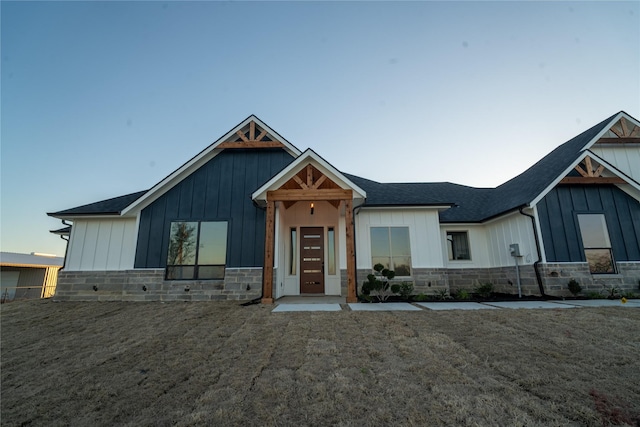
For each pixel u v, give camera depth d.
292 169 8.95
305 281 10.82
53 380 3.84
